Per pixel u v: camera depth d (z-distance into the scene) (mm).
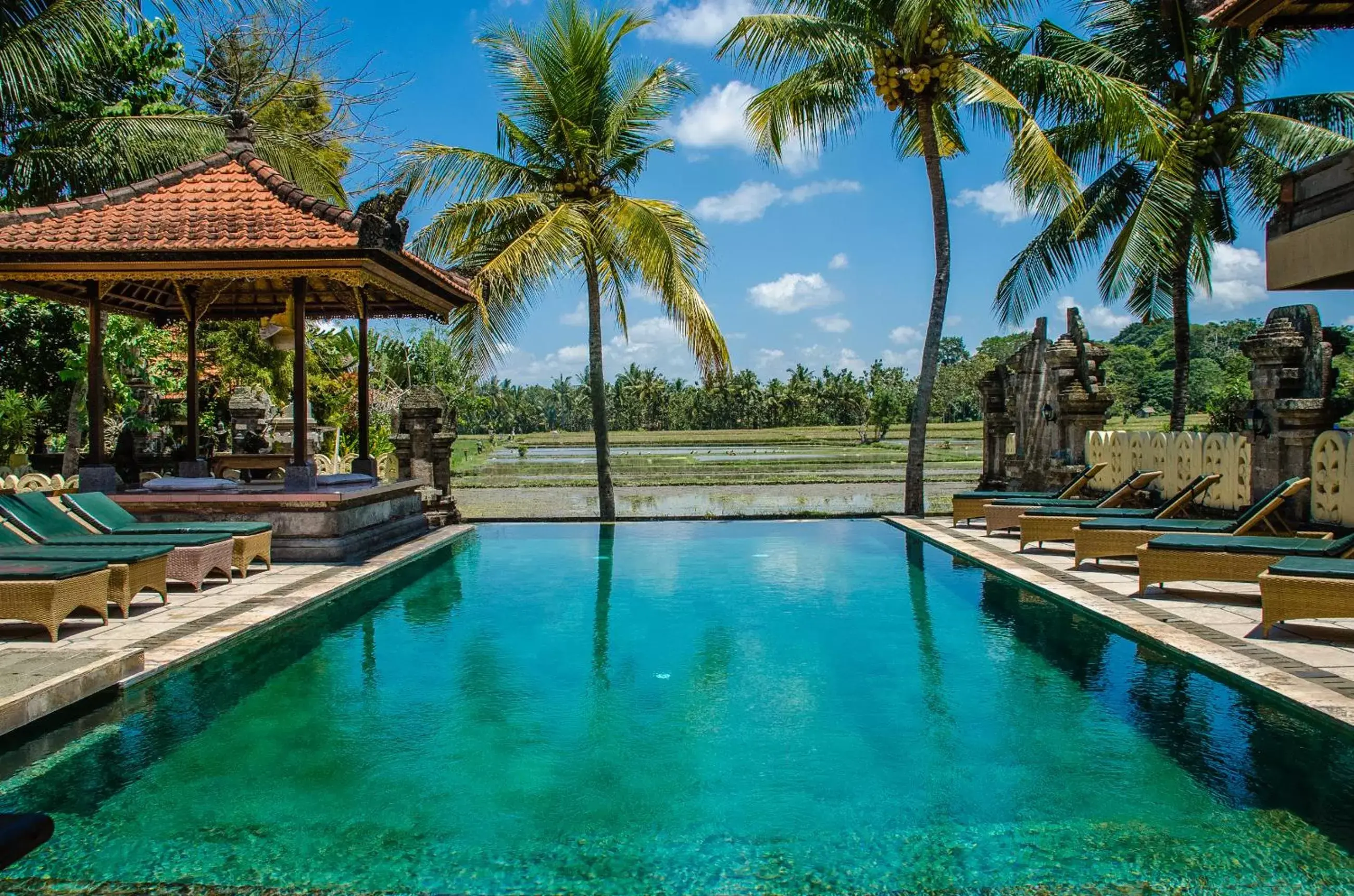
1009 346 91938
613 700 4789
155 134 13500
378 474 11492
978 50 13328
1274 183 13422
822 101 13531
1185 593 7129
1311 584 5406
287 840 3191
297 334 9141
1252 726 4230
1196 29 13859
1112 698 4695
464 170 13375
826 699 4770
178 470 10781
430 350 32094
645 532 12578
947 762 3879
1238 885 2826
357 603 7391
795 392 95375
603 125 13633
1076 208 14141
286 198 9156
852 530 12594
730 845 3133
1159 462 10961
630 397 99250
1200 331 74812
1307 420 8352
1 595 5512
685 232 13469
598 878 2906
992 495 11875
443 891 2830
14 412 13797
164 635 5867
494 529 12992
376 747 4105
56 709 4348
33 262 8273
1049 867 2949
